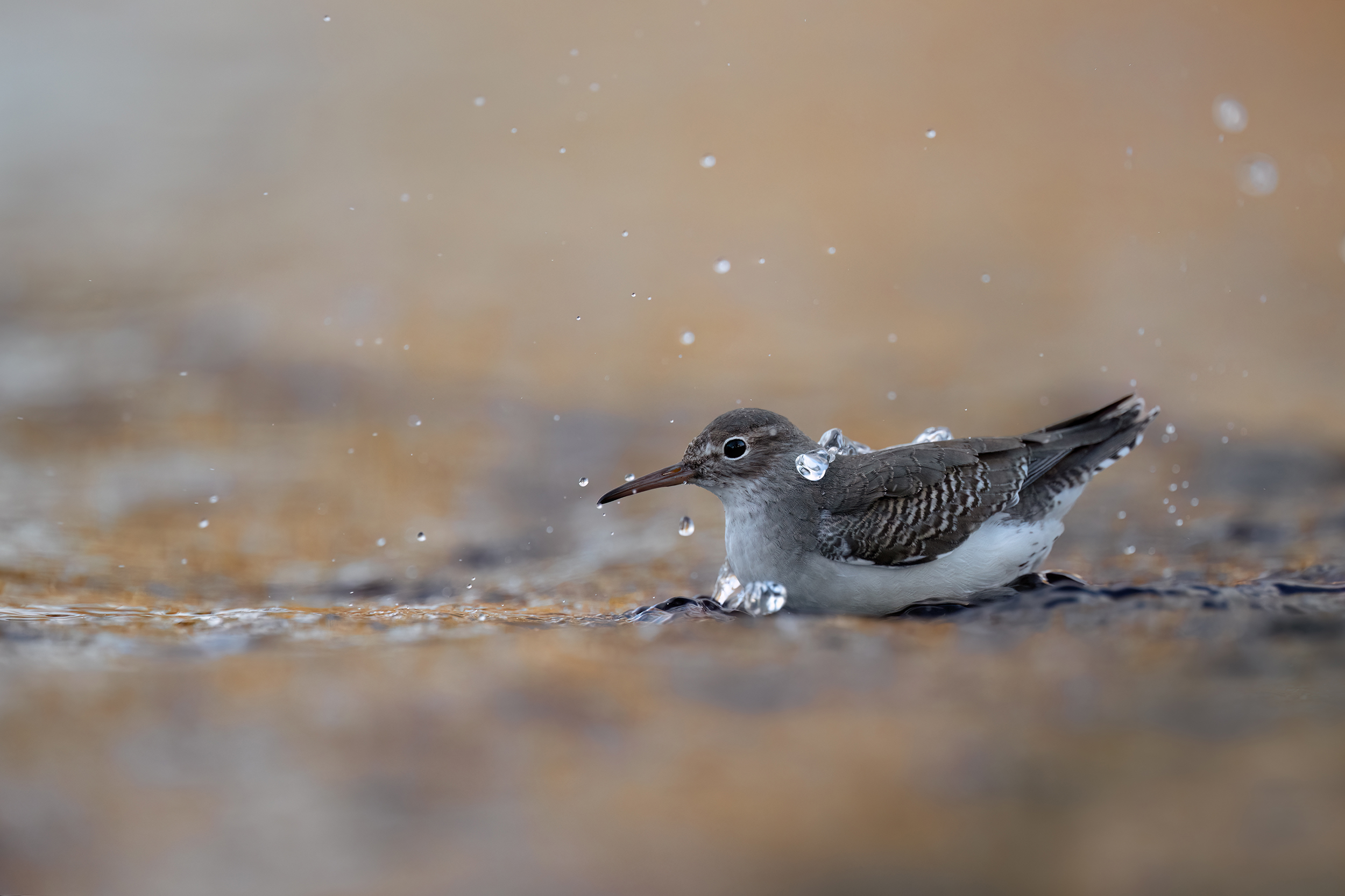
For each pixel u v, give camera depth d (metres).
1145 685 7.66
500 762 6.69
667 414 16.20
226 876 5.60
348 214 24.67
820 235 23.38
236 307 19.98
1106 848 5.80
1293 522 11.97
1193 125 28.38
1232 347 18.09
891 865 5.75
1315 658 7.96
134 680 7.84
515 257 22.58
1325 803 6.15
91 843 5.89
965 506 10.12
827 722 7.26
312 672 8.04
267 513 13.15
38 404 16.19
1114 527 12.25
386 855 5.87
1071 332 18.91
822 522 10.10
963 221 24.12
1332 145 26.94
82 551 11.59
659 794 6.45
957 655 8.33
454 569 11.71
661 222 24.06
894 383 16.92
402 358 18.17
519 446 15.29
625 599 10.59
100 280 21.38
